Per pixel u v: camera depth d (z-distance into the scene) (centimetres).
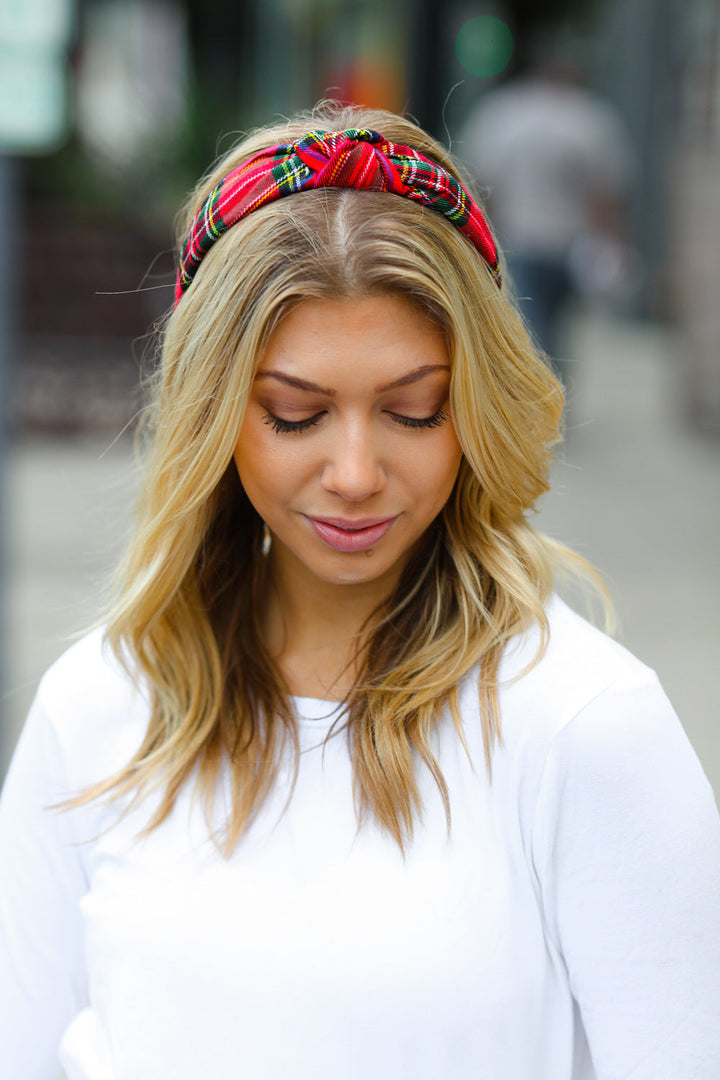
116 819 136
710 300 730
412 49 870
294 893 124
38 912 145
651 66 1091
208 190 130
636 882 117
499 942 118
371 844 123
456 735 124
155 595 138
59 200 719
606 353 1055
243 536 143
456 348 118
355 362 116
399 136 129
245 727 133
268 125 150
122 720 141
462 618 129
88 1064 134
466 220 122
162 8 1144
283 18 1230
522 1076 120
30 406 703
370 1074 120
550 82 669
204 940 125
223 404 122
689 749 120
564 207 664
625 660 122
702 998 117
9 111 281
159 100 904
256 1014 122
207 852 129
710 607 466
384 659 133
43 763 144
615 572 500
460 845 121
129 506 164
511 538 132
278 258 117
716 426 726
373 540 123
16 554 511
